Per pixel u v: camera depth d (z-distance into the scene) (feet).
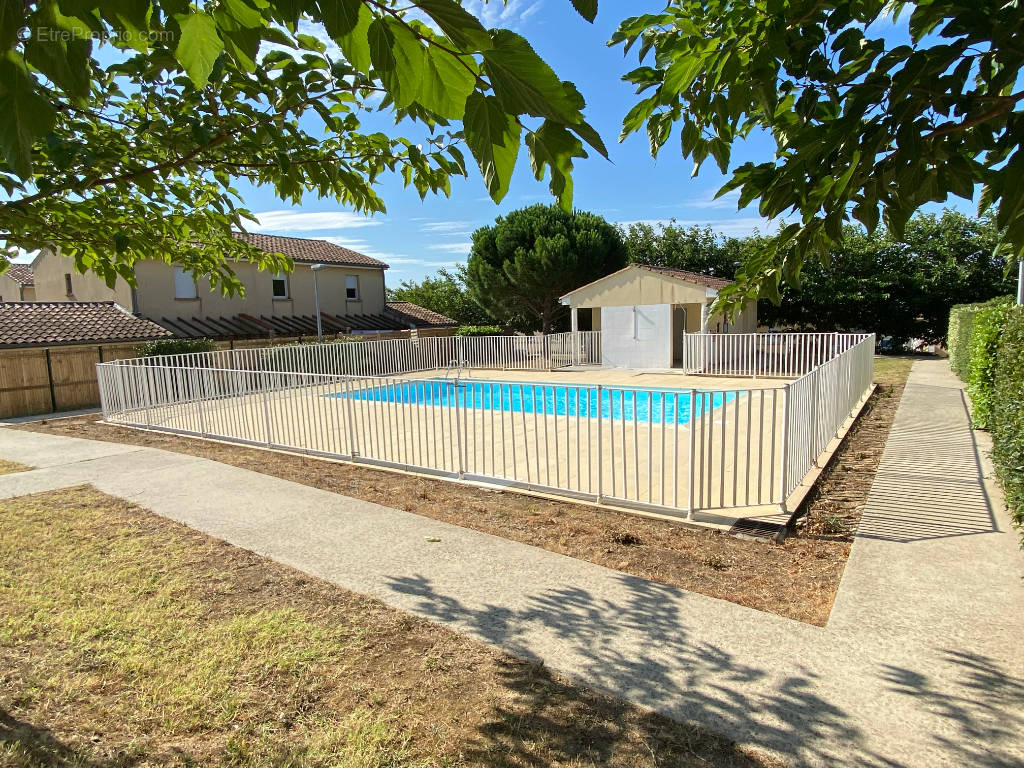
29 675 10.34
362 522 17.93
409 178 11.68
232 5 3.86
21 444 31.45
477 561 14.90
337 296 86.58
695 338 58.95
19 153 4.06
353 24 3.35
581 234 89.15
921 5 4.76
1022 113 5.00
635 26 6.55
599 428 18.93
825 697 9.33
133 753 8.50
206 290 69.62
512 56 3.22
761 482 19.26
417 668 10.41
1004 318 27.02
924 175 5.83
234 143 10.28
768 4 5.46
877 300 79.51
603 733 8.68
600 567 14.43
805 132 5.08
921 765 7.89
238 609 12.59
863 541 15.47
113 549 15.97
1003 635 10.93
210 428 33.60
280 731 8.91
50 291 76.64
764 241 8.24
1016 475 15.35
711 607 12.33
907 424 30.58
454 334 95.96
